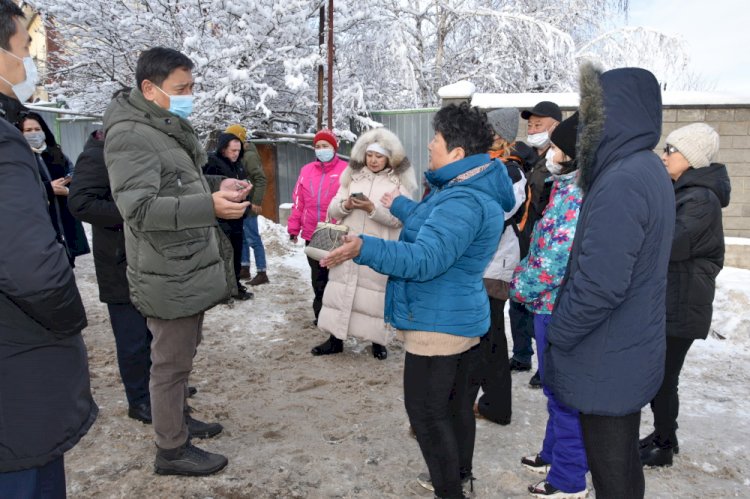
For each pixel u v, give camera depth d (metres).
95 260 3.09
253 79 10.21
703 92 7.92
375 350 4.62
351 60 12.35
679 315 2.74
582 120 1.90
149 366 3.38
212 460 2.87
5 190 1.43
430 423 2.39
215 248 2.68
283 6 9.84
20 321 1.57
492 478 2.89
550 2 14.13
